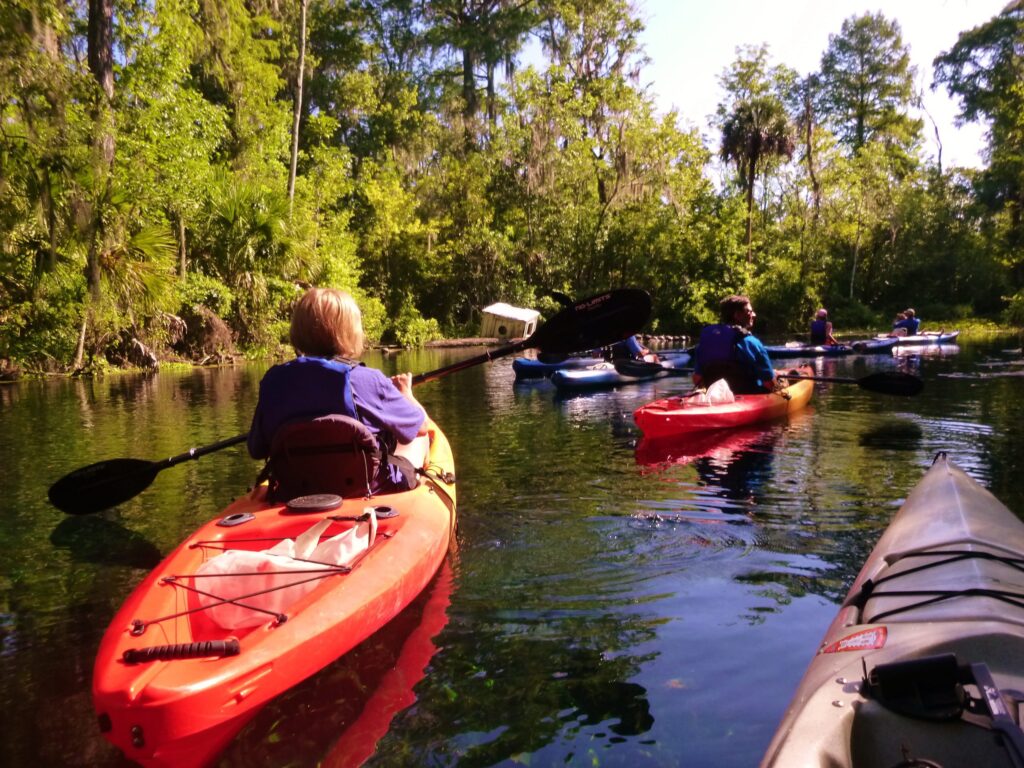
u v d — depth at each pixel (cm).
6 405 916
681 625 267
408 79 3709
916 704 135
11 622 286
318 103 3350
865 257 3522
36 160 1120
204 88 2377
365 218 2955
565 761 189
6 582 328
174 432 693
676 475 498
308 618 224
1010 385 973
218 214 1703
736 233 2830
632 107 2850
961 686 131
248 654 203
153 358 1451
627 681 229
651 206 2861
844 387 988
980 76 3791
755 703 214
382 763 190
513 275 2978
